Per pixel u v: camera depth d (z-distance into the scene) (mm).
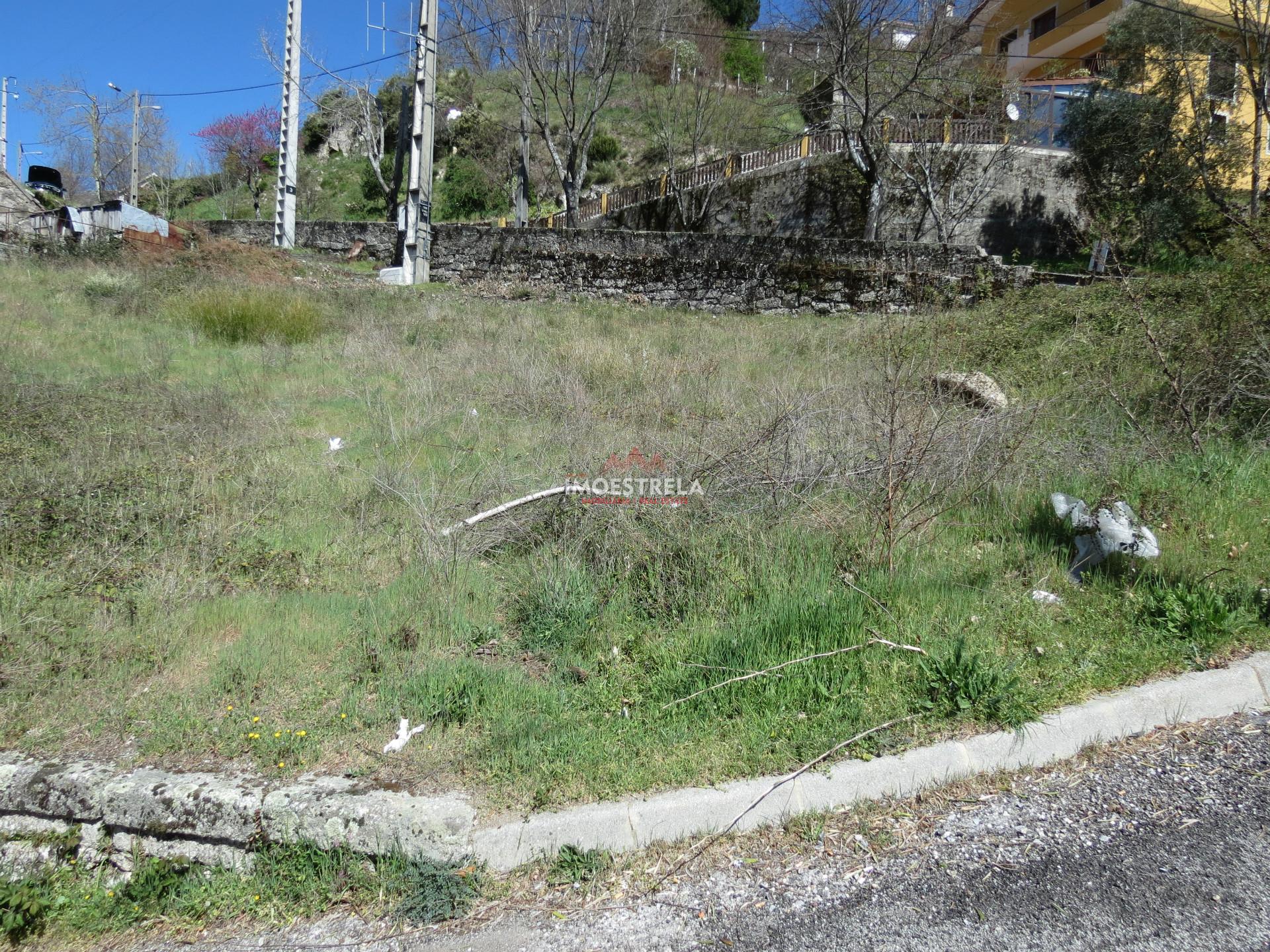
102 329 10578
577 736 3297
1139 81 16438
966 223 19000
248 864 2881
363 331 11312
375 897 2738
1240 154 15367
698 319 14398
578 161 23672
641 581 4492
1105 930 2402
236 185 41750
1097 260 12195
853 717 3354
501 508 5043
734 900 2639
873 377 7965
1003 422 5859
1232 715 3471
